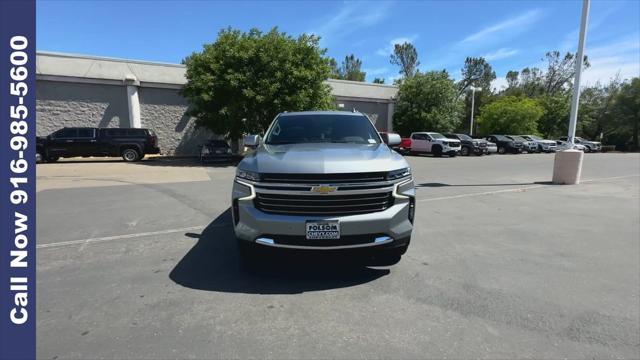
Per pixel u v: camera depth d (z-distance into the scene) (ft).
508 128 138.00
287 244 11.87
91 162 64.08
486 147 95.71
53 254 15.65
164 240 17.71
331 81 108.47
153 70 82.07
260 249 12.16
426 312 10.69
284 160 12.40
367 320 10.24
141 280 12.94
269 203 12.08
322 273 13.57
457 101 115.14
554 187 35.70
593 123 180.55
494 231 19.61
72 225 20.47
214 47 64.59
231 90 62.18
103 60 79.25
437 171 50.67
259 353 8.68
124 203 26.63
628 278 13.30
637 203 27.55
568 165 37.65
